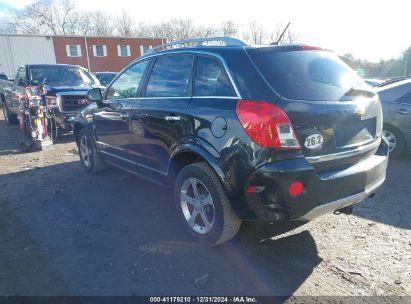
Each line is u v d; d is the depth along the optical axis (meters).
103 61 43.06
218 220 3.06
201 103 3.18
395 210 4.12
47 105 8.26
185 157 3.44
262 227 3.71
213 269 2.98
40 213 4.18
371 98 3.25
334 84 3.04
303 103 2.70
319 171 2.78
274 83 2.76
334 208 2.92
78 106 8.52
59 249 3.33
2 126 11.69
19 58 37.00
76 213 4.16
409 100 6.09
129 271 2.96
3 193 4.88
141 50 45.22
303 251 3.26
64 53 40.06
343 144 2.93
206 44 3.59
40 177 5.62
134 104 4.11
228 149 2.85
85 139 5.62
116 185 5.13
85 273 2.94
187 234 3.53
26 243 3.45
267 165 2.63
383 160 3.30
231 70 2.97
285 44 3.14
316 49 3.31
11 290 2.72
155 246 3.36
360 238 3.48
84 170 5.91
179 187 3.45
